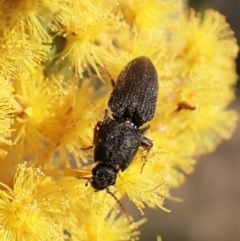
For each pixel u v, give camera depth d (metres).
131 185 0.08
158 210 0.14
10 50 0.07
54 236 0.07
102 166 0.08
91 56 0.08
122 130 0.08
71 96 0.08
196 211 0.15
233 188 0.15
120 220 0.08
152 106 0.08
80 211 0.08
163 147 0.08
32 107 0.08
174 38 0.08
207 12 0.09
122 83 0.08
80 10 0.07
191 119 0.08
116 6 0.08
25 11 0.07
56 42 0.08
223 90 0.09
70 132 0.08
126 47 0.08
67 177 0.08
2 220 0.07
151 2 0.08
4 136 0.07
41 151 0.08
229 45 0.09
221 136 0.09
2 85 0.07
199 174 0.15
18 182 0.07
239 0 0.14
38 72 0.08
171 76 0.08
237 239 0.15
